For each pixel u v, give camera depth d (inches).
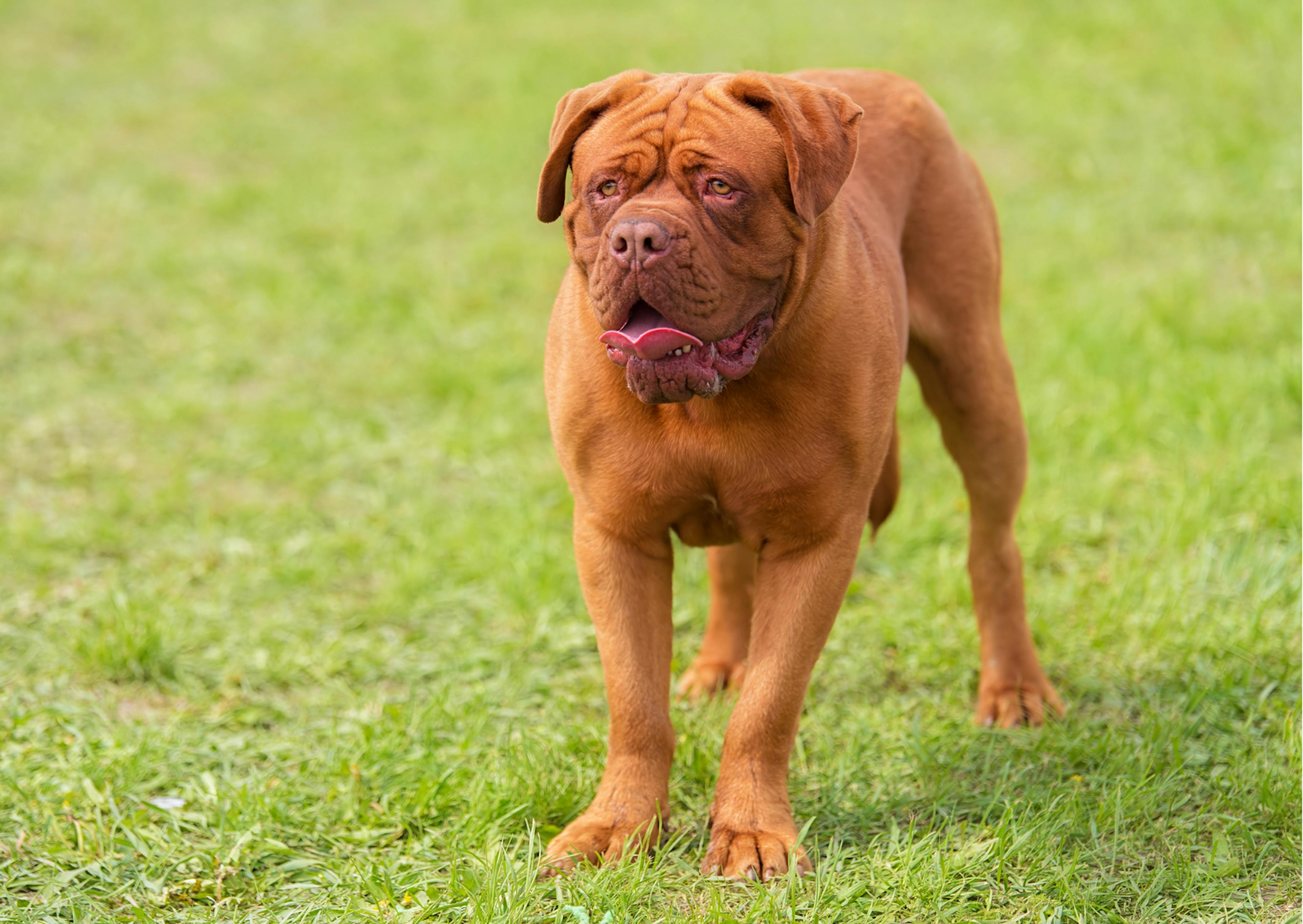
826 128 201.3
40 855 225.8
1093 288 528.1
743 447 214.1
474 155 758.5
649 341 189.9
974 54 858.1
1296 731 254.8
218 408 462.3
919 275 270.2
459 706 284.5
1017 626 281.1
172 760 259.6
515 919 199.6
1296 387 415.8
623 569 227.0
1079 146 707.4
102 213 674.8
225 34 1009.5
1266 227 589.0
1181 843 224.5
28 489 397.7
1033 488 381.1
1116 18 884.0
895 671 299.9
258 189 707.4
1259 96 744.3
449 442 427.8
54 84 893.8
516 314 555.8
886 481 262.2
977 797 242.1
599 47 933.2
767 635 223.8
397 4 1076.5
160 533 375.2
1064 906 207.2
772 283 203.0
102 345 517.3
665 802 227.5
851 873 214.2
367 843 232.5
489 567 348.5
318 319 545.0
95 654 298.8
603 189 204.1
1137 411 416.8
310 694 296.8
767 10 981.8
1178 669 286.8
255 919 208.5
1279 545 339.3
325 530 381.1
